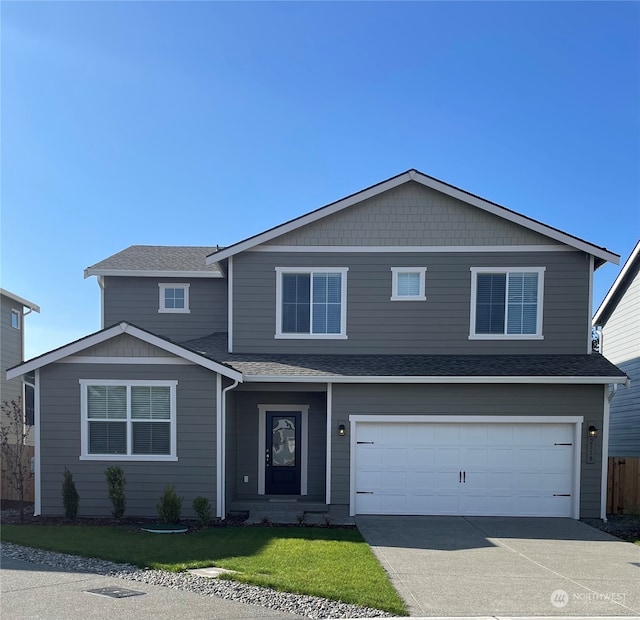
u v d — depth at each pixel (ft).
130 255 61.00
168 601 21.88
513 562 29.55
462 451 44.45
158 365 42.27
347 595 22.47
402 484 44.29
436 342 48.03
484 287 48.16
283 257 48.91
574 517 43.37
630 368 63.82
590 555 31.60
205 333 56.18
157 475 41.83
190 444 41.98
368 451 44.50
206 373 42.27
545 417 43.93
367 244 48.65
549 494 44.09
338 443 44.32
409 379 43.06
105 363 42.32
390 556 30.25
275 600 22.12
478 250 48.16
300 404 50.21
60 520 40.29
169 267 56.34
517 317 47.93
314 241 48.88
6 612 20.63
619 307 67.36
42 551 30.50
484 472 44.32
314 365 45.14
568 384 44.04
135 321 56.13
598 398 43.98
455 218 48.44
